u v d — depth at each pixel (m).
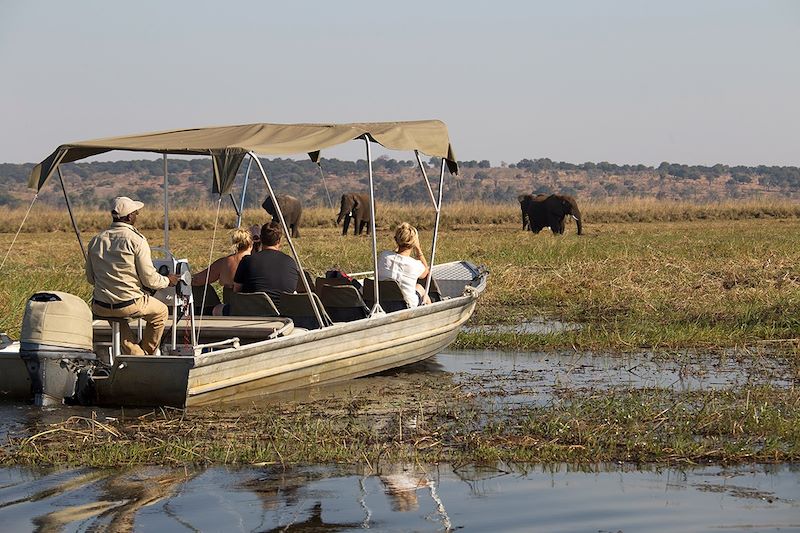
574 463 11.65
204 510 10.01
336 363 16.25
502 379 16.81
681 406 13.97
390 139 16.05
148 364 14.18
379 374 17.47
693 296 25.19
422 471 11.36
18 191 171.12
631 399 14.44
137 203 15.21
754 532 9.40
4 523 9.67
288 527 9.58
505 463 11.66
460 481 10.99
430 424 13.52
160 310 15.33
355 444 12.42
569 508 10.09
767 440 12.23
